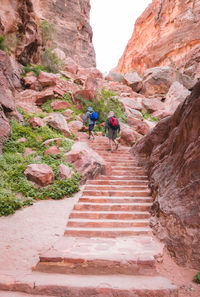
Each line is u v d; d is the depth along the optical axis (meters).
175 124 6.59
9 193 5.91
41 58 19.39
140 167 8.13
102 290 2.97
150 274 3.44
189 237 4.02
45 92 13.77
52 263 3.53
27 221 5.11
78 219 5.24
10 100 9.75
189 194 4.34
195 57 24.55
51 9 28.22
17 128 9.16
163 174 5.82
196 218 4.04
